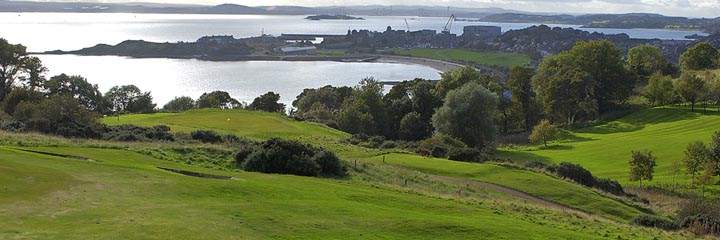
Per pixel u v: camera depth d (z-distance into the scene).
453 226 22.30
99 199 21.31
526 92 119.88
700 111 105.56
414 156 56.00
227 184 26.89
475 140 87.50
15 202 19.64
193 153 40.62
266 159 37.81
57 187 22.44
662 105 118.12
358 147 65.50
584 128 109.50
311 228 20.09
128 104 133.38
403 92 129.75
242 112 97.62
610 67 123.12
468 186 41.78
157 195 23.05
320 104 129.00
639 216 35.28
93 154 35.28
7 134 44.09
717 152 55.56
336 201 26.00
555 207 37.31
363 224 21.42
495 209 30.52
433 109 113.38
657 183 56.47
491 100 88.44
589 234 26.05
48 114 62.59
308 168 37.50
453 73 124.12
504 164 52.38
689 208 38.56
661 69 161.38
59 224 17.48
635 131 97.62
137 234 16.94
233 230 18.67
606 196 43.66
